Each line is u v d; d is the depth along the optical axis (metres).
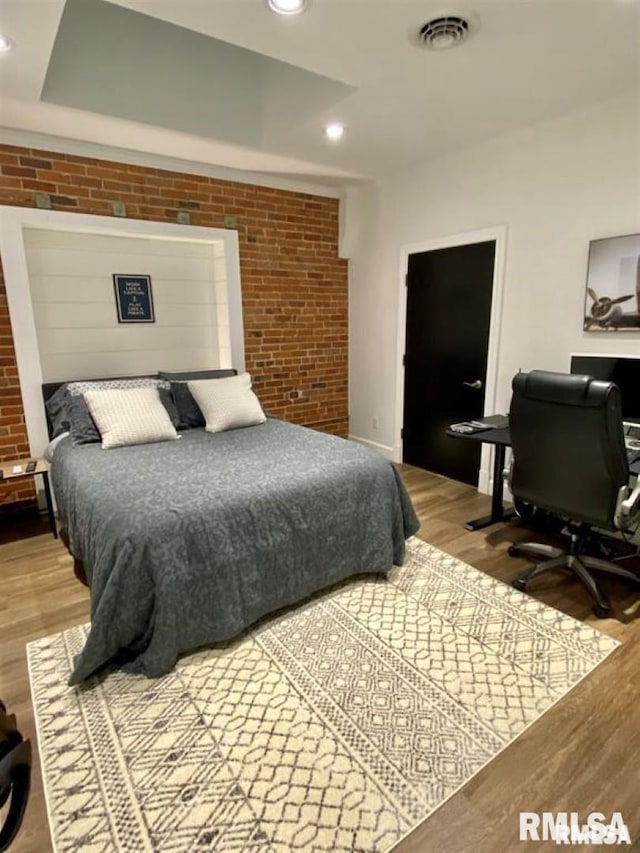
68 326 3.57
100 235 3.59
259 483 2.22
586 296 2.96
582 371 2.72
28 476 3.13
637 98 2.60
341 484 2.38
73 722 1.67
